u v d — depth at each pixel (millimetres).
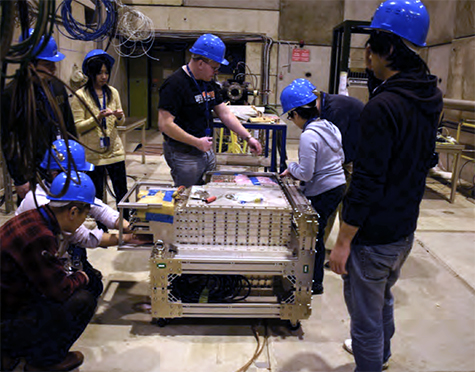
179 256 2141
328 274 3027
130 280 2824
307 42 8406
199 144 2547
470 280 2982
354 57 8289
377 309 1674
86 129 3057
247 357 2096
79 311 1883
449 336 2342
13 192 4395
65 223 1783
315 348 2184
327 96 3066
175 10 8234
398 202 1523
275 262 2139
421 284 2916
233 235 2180
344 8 8250
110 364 2016
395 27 1425
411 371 2053
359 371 1740
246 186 2451
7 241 1673
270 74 8531
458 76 5875
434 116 1490
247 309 2242
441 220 4223
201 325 2342
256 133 4805
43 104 1404
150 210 2129
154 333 2264
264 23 8312
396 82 1447
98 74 3121
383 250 1582
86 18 6094
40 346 1859
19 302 1763
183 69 2572
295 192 2424
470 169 5621
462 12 5770
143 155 6188
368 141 1438
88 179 1814
